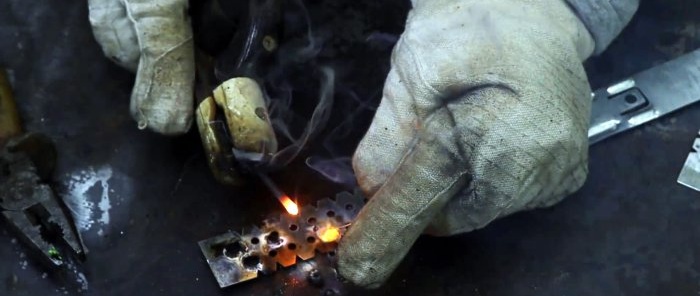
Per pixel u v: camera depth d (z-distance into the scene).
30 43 0.71
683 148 0.70
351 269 0.60
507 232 0.67
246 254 0.65
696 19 0.75
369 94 0.69
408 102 0.61
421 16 0.63
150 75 0.65
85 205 0.66
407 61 0.61
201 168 0.68
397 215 0.59
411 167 0.59
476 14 0.61
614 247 0.67
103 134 0.68
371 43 0.71
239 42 0.66
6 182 0.64
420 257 0.66
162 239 0.66
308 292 0.64
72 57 0.71
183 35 0.65
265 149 0.63
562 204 0.68
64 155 0.68
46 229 0.64
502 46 0.60
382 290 0.64
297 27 0.69
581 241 0.67
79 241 0.64
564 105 0.59
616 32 0.66
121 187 0.67
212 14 0.66
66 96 0.70
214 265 0.64
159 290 0.64
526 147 0.58
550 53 0.61
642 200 0.68
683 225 0.68
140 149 0.68
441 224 0.62
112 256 0.65
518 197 0.59
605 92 0.71
